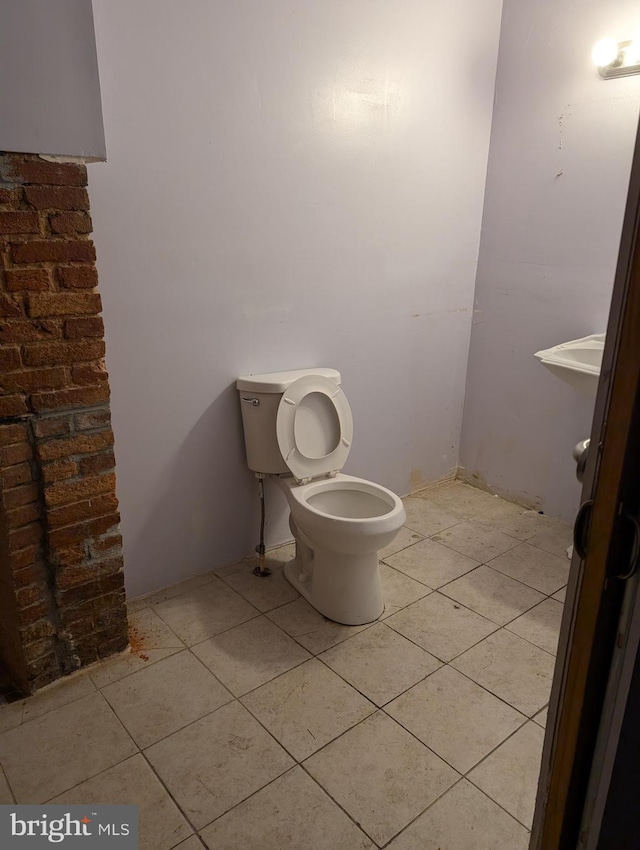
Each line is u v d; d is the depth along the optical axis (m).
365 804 1.41
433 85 2.54
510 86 2.69
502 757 1.54
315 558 2.12
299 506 2.06
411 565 2.46
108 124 1.77
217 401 2.23
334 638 2.00
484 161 2.85
